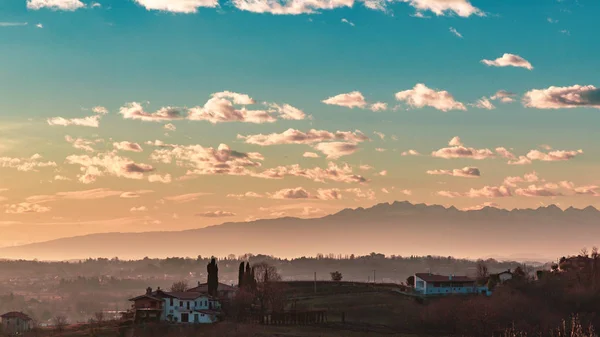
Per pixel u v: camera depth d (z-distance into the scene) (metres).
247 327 192.50
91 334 189.62
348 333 192.12
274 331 190.88
